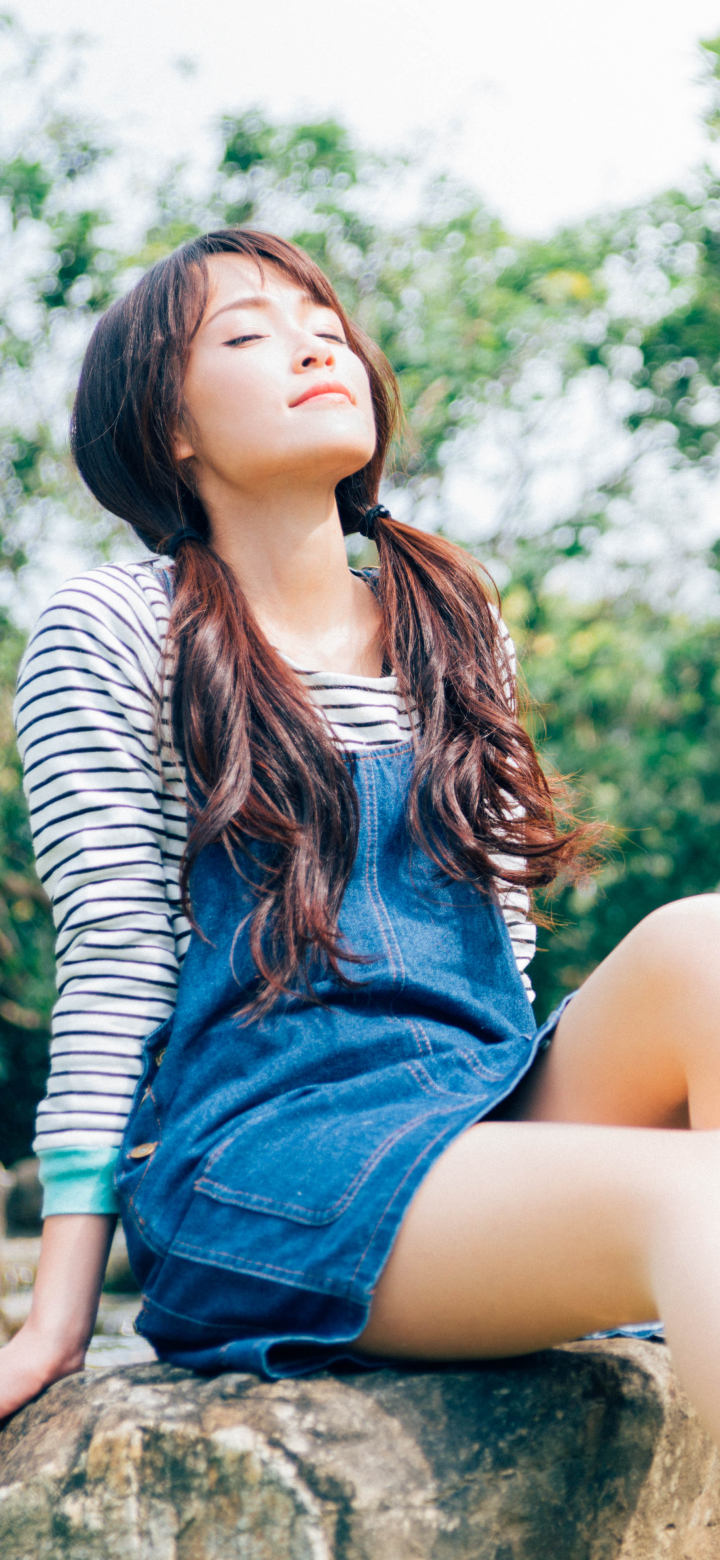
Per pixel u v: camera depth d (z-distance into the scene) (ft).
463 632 5.51
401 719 5.22
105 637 4.97
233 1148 4.19
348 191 27.27
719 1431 3.21
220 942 4.66
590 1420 4.10
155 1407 3.98
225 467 5.35
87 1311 4.50
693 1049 4.00
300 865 4.59
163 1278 4.23
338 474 5.37
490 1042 4.77
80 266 25.72
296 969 4.50
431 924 4.86
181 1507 3.81
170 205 27.12
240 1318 4.08
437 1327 3.92
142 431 5.44
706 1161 3.58
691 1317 3.30
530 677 24.62
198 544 5.37
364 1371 4.11
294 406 5.26
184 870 4.70
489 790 5.20
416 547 5.76
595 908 25.31
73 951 4.71
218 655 4.89
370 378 6.00
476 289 27.50
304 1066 4.37
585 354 27.02
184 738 4.83
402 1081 4.33
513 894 5.56
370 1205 3.87
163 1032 4.64
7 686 24.53
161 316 5.41
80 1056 4.59
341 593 5.55
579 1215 3.63
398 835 4.95
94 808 4.79
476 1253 3.76
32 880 26.05
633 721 25.23
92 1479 3.93
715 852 24.99
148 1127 4.51
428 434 26.78
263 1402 3.87
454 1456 3.84
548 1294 3.74
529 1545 3.91
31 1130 29.32
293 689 4.92
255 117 27.09
